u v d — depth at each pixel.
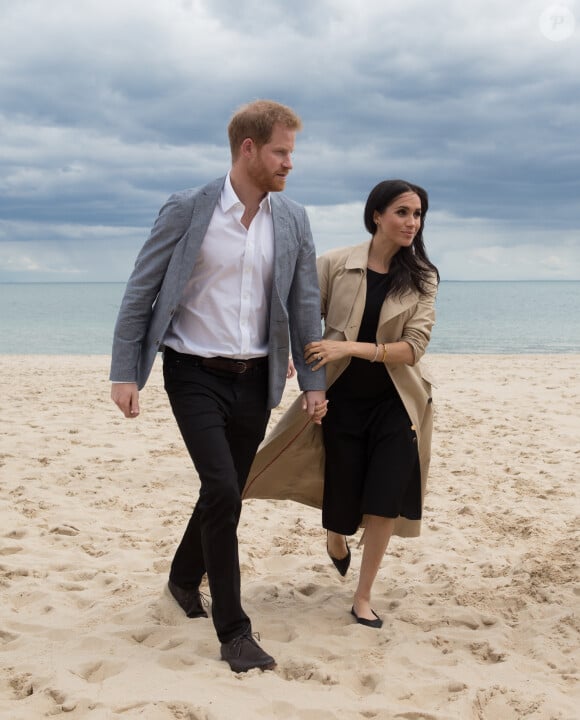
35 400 11.12
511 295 116.75
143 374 3.39
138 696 3.00
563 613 3.92
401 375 3.79
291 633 3.73
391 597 4.30
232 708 2.90
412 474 3.92
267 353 3.48
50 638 3.64
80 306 73.38
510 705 3.06
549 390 12.47
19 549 4.98
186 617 3.82
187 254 3.32
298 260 3.59
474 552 5.04
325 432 3.90
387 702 3.06
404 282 3.73
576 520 5.61
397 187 3.71
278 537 5.28
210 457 3.26
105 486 6.59
